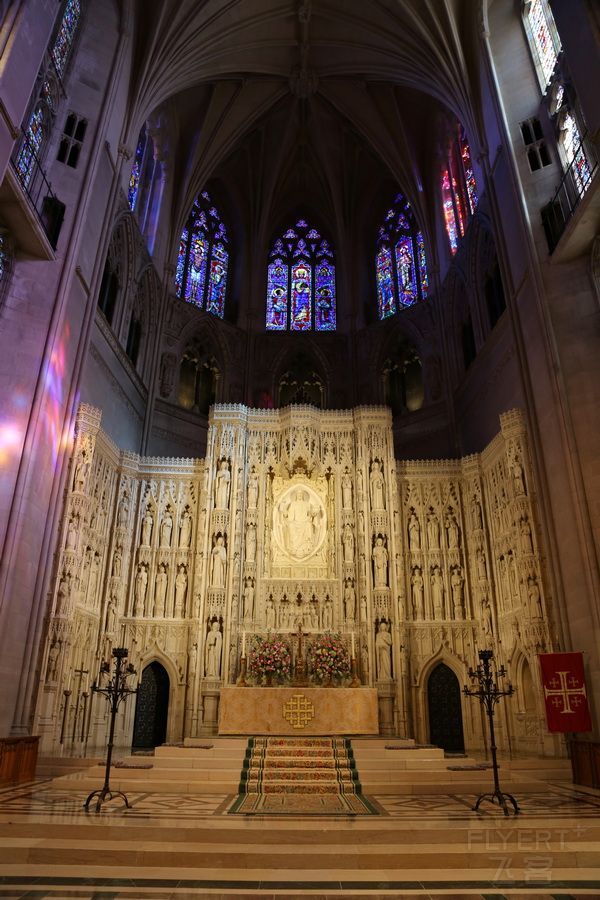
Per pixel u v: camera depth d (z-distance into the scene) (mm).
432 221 32562
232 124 33312
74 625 18969
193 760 14133
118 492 22594
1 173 14688
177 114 32969
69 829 8539
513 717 19734
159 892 6160
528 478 19344
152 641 21359
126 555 22266
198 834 8414
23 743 14266
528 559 18641
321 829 8547
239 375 33656
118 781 12953
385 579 21562
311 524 22734
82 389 21078
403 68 28719
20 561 15977
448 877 6898
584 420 17094
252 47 29719
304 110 34531
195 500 23438
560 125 20172
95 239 21406
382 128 33094
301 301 36406
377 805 11039
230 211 37594
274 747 15117
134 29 25078
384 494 22812
